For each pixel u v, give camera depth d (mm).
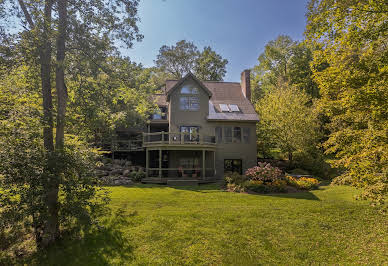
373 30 6465
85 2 8125
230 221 8820
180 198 11867
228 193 13133
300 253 6980
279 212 9664
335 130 11812
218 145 20734
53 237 7184
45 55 7785
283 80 31453
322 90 7781
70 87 9633
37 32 7051
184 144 18062
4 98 8016
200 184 17406
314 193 12828
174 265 6402
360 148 6977
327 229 8320
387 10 5914
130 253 6898
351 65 6723
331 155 23344
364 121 7059
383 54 6375
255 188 13469
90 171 7293
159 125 23906
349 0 6508
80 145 9000
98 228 7484
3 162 5973
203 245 7309
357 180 6797
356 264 6461
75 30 7812
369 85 6242
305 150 21312
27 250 6988
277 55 36062
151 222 8625
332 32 7039
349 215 9320
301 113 21516
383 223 8609
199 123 20594
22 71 8453
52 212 6871
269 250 7129
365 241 7566
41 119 7109
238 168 20984
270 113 22969
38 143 6965
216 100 22812
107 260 6590
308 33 7422
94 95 9219
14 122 6766
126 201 11016
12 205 5918
